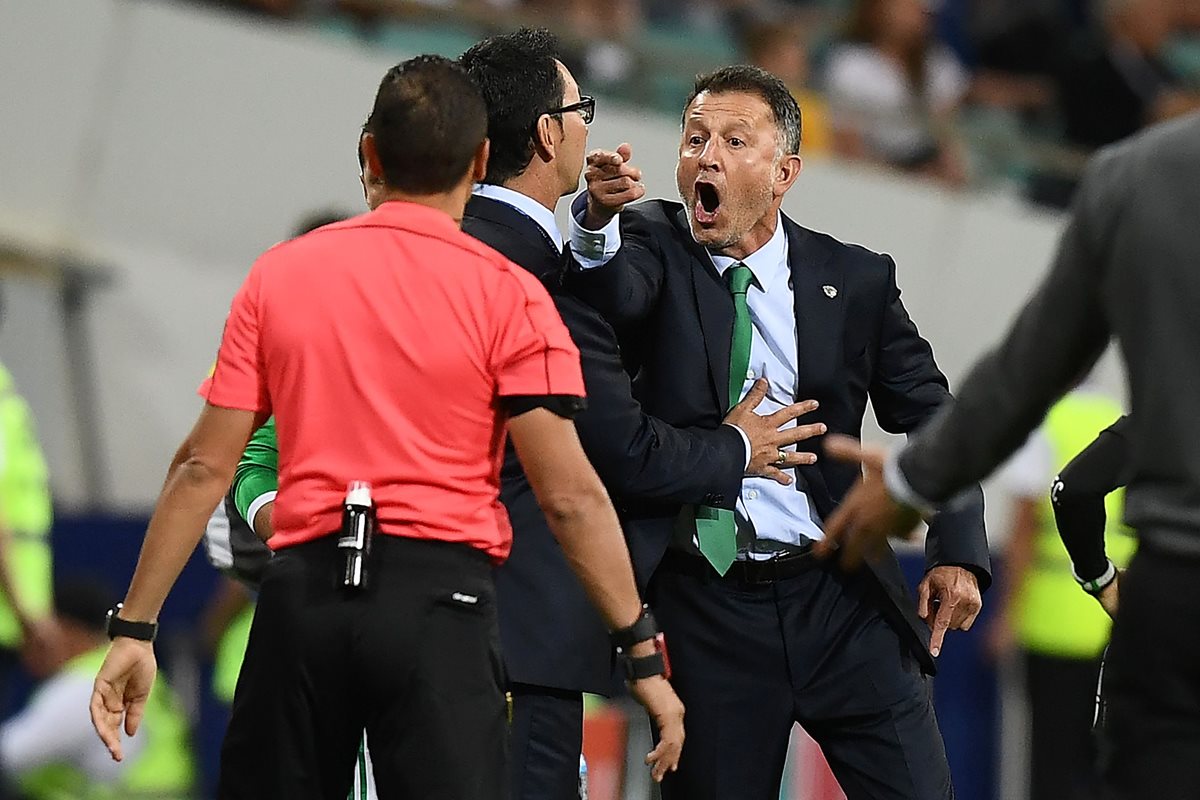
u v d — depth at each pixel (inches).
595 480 451.5
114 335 1032.8
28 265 1010.1
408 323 441.1
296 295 447.5
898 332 568.7
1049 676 1023.0
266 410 456.1
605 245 509.0
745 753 547.2
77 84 1021.8
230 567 593.6
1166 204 362.0
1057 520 524.4
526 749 503.8
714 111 543.5
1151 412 364.2
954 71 1489.9
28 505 866.8
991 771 1068.5
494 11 1154.7
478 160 466.6
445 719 431.2
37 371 1013.2
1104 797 377.4
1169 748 364.2
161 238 1045.8
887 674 555.5
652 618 462.9
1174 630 361.7
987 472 387.2
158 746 890.7
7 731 864.9
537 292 452.4
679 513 545.3
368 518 432.5
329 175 1088.8
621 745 964.6
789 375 550.6
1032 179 1333.7
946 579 557.3
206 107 1055.0
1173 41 1616.6
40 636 854.5
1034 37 1482.5
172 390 1046.4
